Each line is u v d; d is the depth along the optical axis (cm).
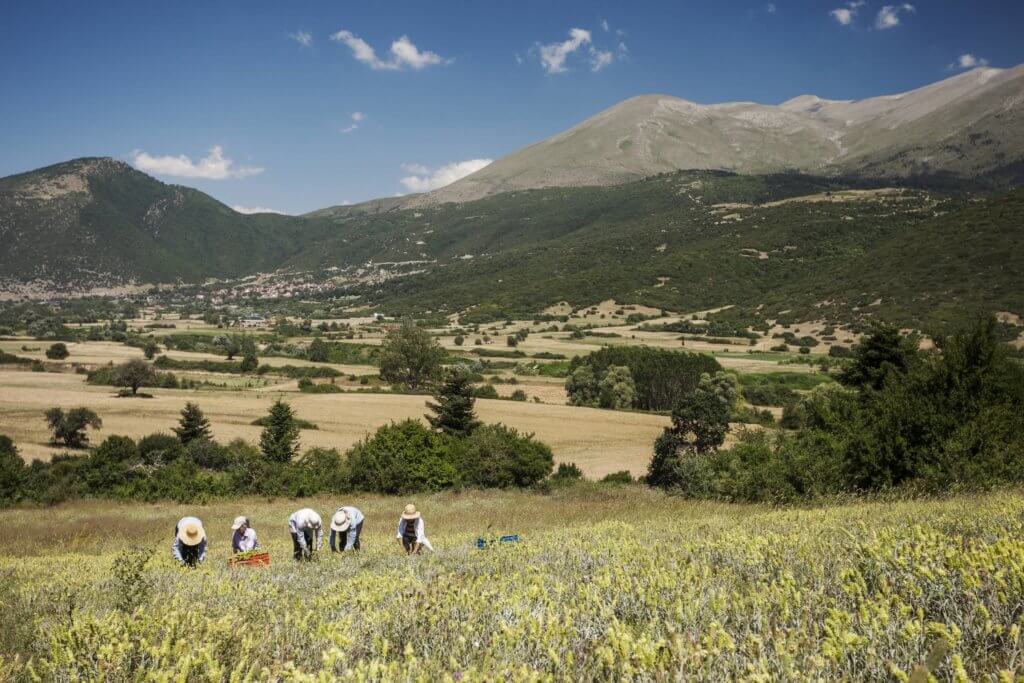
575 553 685
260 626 455
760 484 2270
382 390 9431
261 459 4212
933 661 242
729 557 566
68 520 2848
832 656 285
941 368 1788
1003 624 322
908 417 1744
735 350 12562
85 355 12556
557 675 300
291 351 13900
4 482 3553
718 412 4838
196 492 3794
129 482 3909
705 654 290
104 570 928
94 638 389
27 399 7638
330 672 304
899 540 525
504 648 346
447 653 366
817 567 470
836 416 2361
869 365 3475
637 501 2838
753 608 379
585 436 6688
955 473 1537
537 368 11850
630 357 9025
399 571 714
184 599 567
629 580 468
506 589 495
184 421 5719
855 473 1838
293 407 7700
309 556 1005
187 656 335
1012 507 705
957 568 396
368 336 18738
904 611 323
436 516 2492
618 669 299
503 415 7550
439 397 5731
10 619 527
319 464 4244
